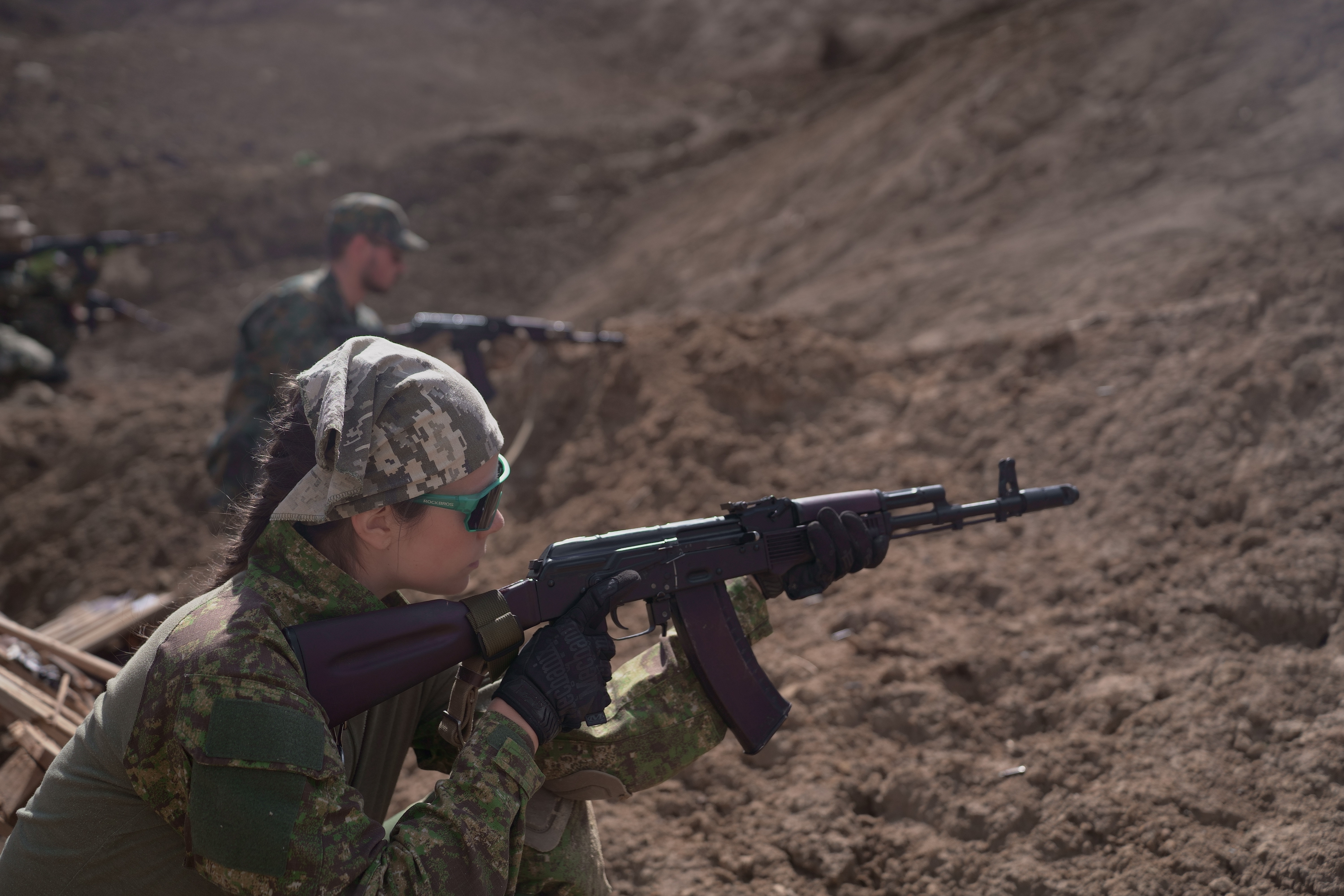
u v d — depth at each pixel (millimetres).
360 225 3895
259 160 15984
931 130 9273
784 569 1895
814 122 12398
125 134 15867
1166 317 4004
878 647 3012
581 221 13148
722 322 4906
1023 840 2375
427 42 21625
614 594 1646
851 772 2641
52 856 1401
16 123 15391
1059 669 2803
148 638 1582
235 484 3711
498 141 14938
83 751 1399
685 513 4141
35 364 8023
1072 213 6656
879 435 4172
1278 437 3277
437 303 11891
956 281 5973
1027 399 3961
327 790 1327
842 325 6000
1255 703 2500
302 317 3752
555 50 21688
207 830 1280
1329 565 2785
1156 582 2992
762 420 4457
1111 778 2438
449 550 1481
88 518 6266
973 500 3646
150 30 21438
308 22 22312
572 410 5082
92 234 12977
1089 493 3428
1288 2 7766
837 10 18766
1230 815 2256
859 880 2420
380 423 1375
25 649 2785
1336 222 4680
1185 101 7387
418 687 1761
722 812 2631
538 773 1495
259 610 1387
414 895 1344
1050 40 9484
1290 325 3635
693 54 20031
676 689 1815
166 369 11172
